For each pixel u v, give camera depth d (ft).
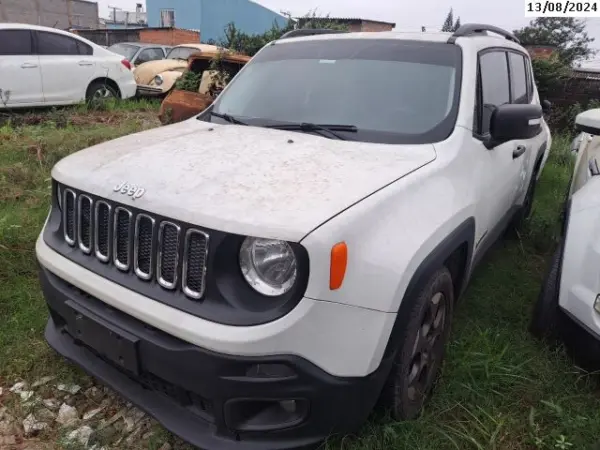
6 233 13.55
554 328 10.00
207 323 6.23
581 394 9.01
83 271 7.45
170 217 6.51
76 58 31.48
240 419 6.59
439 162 8.51
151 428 8.30
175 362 6.47
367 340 6.59
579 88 34.65
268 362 6.15
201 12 101.45
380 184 7.27
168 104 21.42
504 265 14.30
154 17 107.86
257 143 8.69
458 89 9.74
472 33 11.47
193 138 9.06
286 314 6.11
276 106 10.30
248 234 6.08
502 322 11.14
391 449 7.63
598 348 8.59
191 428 6.86
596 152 13.66
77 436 8.08
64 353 8.27
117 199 7.04
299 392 6.36
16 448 7.88
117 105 32.78
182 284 6.54
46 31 30.40
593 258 8.67
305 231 6.03
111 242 7.21
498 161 10.82
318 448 7.10
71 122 27.04
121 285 7.00
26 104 29.66
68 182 7.79
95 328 7.25
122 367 7.13
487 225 10.82
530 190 15.83
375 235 6.69
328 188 6.92
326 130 9.31
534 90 16.48
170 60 38.78
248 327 6.12
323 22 35.65
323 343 6.30
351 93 9.94
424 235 7.24
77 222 7.69
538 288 13.07
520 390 9.10
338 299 6.25
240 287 6.33
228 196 6.63
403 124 9.29
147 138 9.26
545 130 16.84
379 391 7.14
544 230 16.01
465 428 8.18
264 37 35.58
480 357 9.62
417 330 7.59
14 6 93.56
